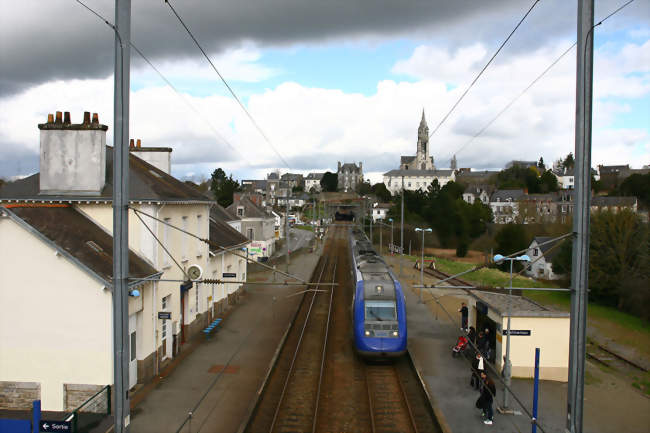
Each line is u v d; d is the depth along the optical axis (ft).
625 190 264.52
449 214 234.17
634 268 113.39
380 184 450.30
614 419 47.42
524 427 43.60
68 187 57.62
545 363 57.21
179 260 66.95
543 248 170.40
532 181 391.86
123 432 32.78
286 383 54.60
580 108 30.45
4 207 46.39
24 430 38.99
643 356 78.13
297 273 152.05
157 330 57.31
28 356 47.34
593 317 108.68
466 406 48.37
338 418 46.73
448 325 84.07
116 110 32.53
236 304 98.84
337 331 81.30
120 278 32.86
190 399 49.24
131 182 60.08
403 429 44.34
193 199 71.31
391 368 62.03
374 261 83.66
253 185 515.09
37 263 47.14
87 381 47.03
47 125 57.36
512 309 58.59
